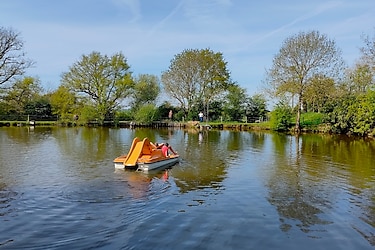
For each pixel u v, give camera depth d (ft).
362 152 69.67
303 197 34.55
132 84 177.17
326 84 126.93
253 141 93.20
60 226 25.77
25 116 171.53
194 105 192.13
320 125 130.82
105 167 49.11
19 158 56.75
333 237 24.61
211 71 192.54
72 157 58.34
